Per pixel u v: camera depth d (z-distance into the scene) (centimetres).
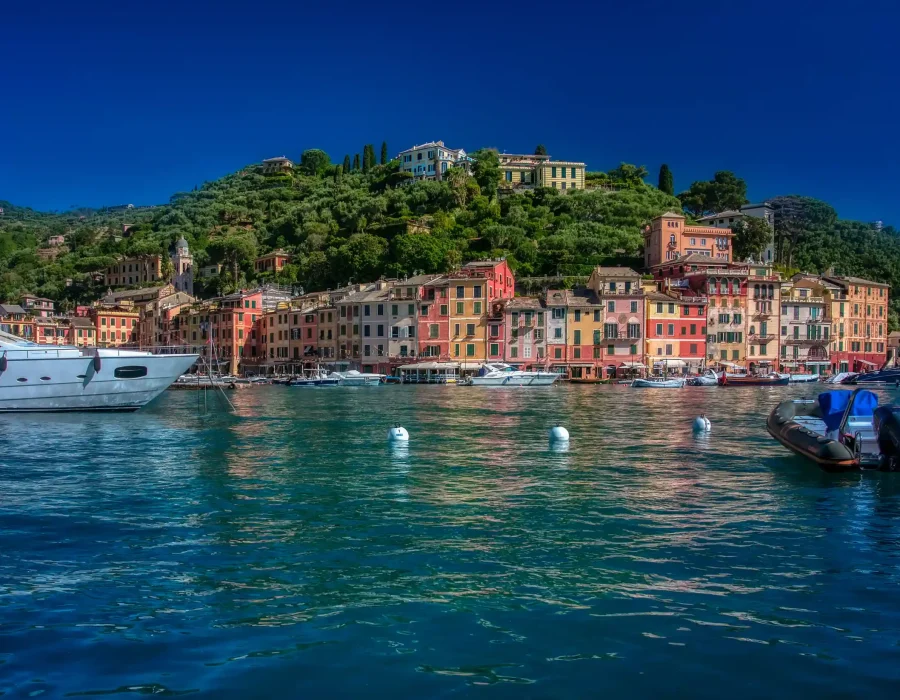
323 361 12175
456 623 1255
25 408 4672
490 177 18812
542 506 2088
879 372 10581
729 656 1132
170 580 1465
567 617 1279
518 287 12975
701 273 11600
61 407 4772
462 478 2520
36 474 2620
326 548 1677
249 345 13588
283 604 1340
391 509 2055
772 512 2011
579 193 17638
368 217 17750
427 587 1423
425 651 1152
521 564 1559
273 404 6259
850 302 12350
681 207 19375
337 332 12069
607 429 4078
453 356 11250
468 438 3656
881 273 16388
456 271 11938
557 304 11100
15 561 1582
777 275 11881
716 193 19950
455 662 1116
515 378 9762
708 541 1730
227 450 3225
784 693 1026
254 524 1891
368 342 11625
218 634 1215
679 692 1030
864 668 1096
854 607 1324
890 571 1517
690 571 1513
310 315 12544
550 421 4578
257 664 1110
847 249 18012
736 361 11544
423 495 2239
